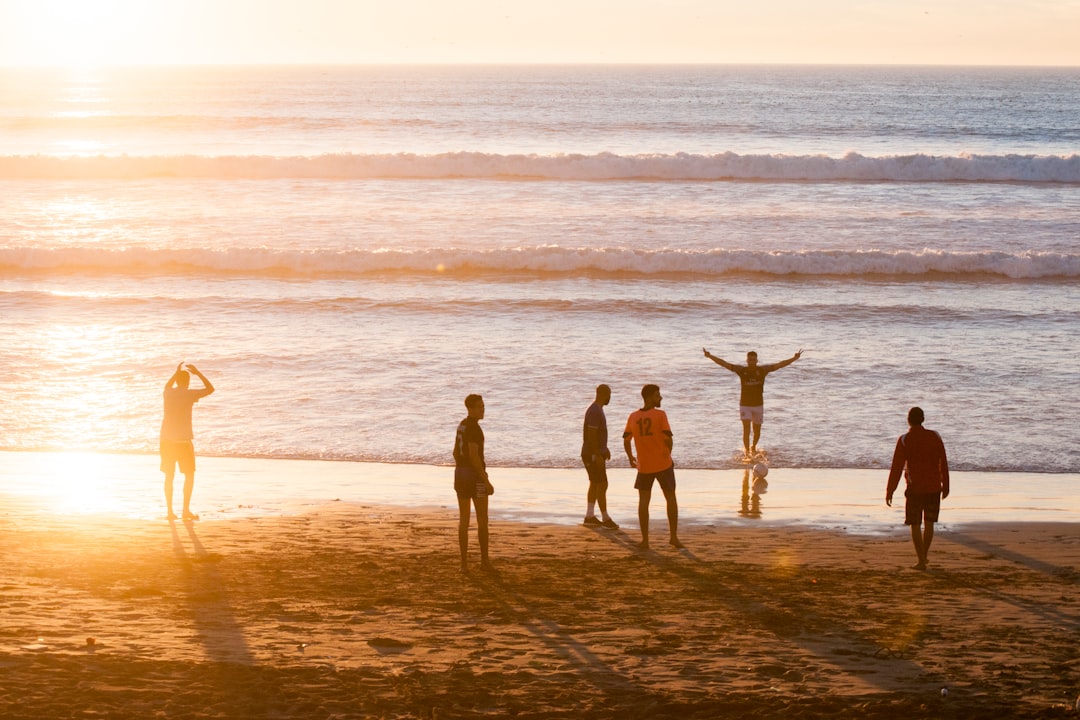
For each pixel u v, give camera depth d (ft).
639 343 67.51
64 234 101.30
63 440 49.19
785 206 117.60
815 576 30.71
